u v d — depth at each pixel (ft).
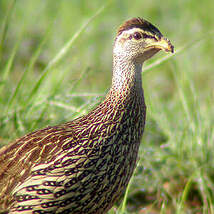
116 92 31.50
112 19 78.74
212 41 74.59
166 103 56.59
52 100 42.86
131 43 31.35
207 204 39.55
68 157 29.55
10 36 68.28
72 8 78.89
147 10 86.74
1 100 44.65
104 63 67.72
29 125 41.45
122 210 35.17
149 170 42.96
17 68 62.08
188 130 46.39
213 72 68.18
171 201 42.19
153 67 41.93
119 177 31.04
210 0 87.92
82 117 32.37
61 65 49.65
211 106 51.47
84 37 65.87
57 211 29.68
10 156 31.14
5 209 29.91
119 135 30.91
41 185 29.14
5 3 74.18
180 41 73.97
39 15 73.41
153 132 48.60
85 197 29.91
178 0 89.15
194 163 43.57
